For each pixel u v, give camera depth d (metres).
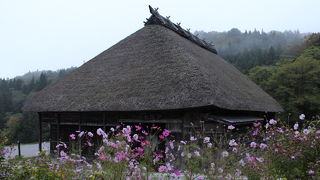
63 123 11.77
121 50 12.53
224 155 4.14
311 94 22.67
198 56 11.66
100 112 10.55
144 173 3.96
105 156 3.66
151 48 11.34
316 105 21.86
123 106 8.86
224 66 15.67
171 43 11.01
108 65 11.98
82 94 10.79
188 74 8.70
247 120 9.45
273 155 4.32
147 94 8.78
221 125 8.58
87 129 11.22
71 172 3.69
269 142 4.79
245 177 4.22
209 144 4.27
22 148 19.25
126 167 3.74
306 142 4.30
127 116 9.77
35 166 3.60
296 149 4.26
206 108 8.41
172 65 9.59
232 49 88.56
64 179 3.54
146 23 13.50
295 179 4.21
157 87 8.84
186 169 4.06
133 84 9.67
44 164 3.52
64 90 11.81
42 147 12.64
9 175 3.49
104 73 11.53
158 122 9.01
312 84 23.53
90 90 10.79
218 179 3.88
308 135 4.34
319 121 5.16
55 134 12.17
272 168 4.19
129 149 3.92
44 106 11.41
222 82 9.93
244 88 12.74
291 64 24.31
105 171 3.68
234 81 12.56
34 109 11.63
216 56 17.75
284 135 4.68
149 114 9.24
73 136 5.22
